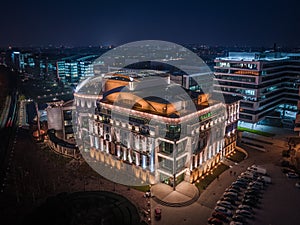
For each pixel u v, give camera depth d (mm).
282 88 178125
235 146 128750
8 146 133000
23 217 79500
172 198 88188
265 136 146625
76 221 78312
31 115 188125
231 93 163750
